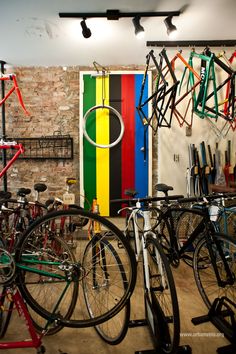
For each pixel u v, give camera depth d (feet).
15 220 6.93
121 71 10.30
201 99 8.21
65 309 5.50
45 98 10.64
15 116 10.71
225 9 6.51
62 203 7.46
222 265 5.51
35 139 10.68
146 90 10.37
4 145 6.23
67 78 10.55
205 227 5.47
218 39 8.28
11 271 3.99
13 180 10.93
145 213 5.26
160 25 7.29
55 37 7.91
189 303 6.01
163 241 6.75
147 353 4.42
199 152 10.18
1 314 4.76
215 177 9.74
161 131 10.20
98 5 6.30
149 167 10.62
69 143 10.75
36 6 6.28
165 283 4.70
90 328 5.18
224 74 9.80
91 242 5.00
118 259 4.72
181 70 9.82
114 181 10.71
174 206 6.30
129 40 8.16
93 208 7.32
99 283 5.16
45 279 5.19
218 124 10.16
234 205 7.16
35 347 4.17
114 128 10.53
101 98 10.45
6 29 7.41
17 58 9.62
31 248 4.50
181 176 10.30
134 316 5.52
